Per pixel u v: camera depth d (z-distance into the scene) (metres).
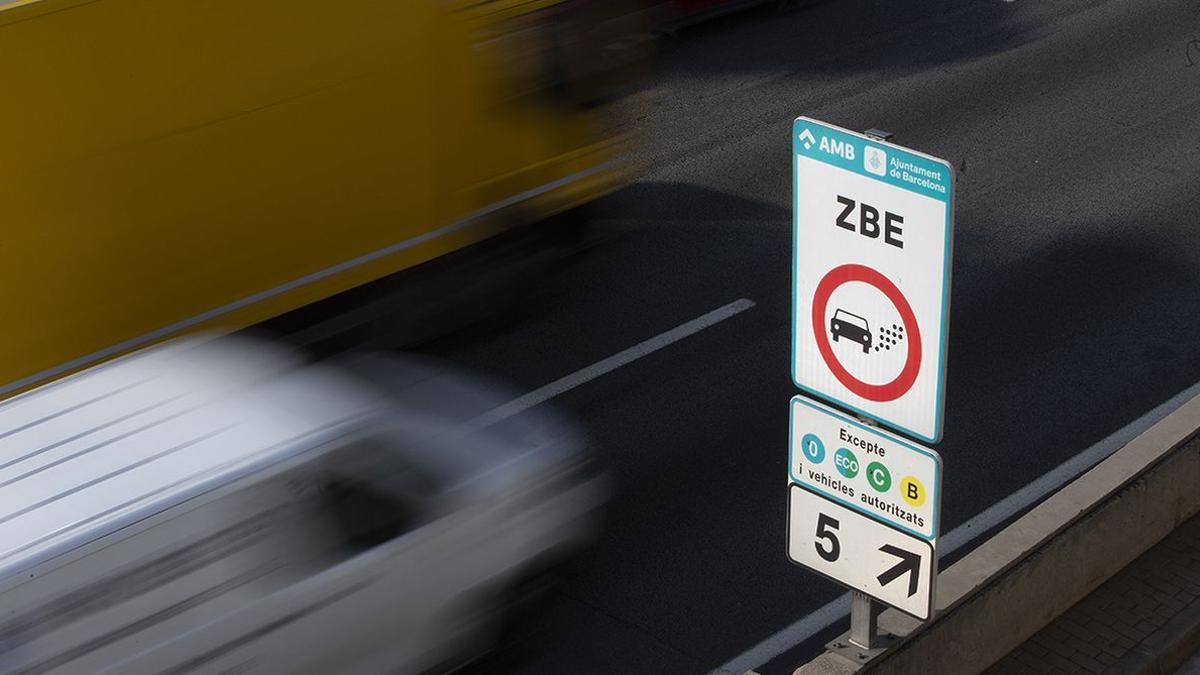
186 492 12.04
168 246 16.39
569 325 20.64
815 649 14.48
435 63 18.22
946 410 18.56
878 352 10.40
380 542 12.95
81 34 15.18
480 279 19.89
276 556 12.41
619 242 22.86
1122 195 24.39
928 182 9.69
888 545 10.79
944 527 16.38
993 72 29.61
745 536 16.19
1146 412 18.52
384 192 18.22
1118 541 13.88
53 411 13.17
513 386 19.19
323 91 17.23
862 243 10.21
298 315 18.06
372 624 13.01
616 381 19.33
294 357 14.48
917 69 29.80
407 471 13.37
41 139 15.14
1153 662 13.02
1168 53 30.50
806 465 11.14
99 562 11.56
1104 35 31.48
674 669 14.23
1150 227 23.34
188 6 15.89
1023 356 19.77
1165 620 13.48
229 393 13.52
